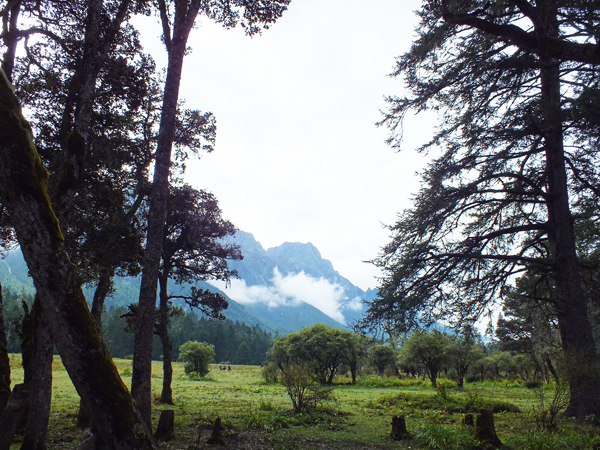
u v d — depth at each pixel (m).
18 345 69.19
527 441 7.86
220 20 11.13
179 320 115.00
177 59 8.78
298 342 38.94
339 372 48.16
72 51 10.35
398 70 12.66
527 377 40.31
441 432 8.73
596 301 12.95
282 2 10.59
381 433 10.19
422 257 12.09
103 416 3.62
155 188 8.16
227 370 64.19
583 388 9.93
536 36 5.41
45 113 11.18
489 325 13.09
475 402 14.55
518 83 12.30
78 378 3.61
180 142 13.92
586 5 6.20
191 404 16.16
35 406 5.95
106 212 11.73
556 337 22.33
